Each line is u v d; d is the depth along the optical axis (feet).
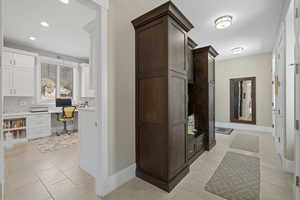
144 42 6.60
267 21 9.61
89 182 6.56
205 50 10.03
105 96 5.70
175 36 6.26
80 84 18.81
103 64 5.60
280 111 9.11
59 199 5.45
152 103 6.35
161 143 6.06
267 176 6.91
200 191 5.86
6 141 11.79
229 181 6.54
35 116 13.57
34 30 11.30
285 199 5.33
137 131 7.00
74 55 17.70
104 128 5.67
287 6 7.14
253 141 12.42
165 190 5.89
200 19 9.42
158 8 5.78
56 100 16.06
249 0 7.64
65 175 7.15
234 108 18.01
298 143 4.65
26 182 6.55
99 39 5.56
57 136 14.61
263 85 16.19
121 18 6.37
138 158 6.97
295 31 4.96
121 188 6.09
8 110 13.48
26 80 13.74
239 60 17.60
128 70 6.75
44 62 15.84
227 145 11.42
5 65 12.55
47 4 8.23
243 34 11.53
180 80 6.67
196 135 9.38
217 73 19.10
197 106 10.49
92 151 7.10
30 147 11.28
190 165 8.08
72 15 9.35
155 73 6.18
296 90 4.79
